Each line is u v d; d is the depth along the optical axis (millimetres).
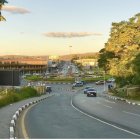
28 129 19516
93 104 44812
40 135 17094
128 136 16609
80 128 19953
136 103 44719
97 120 24625
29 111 32719
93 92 69125
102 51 75750
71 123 22656
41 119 25359
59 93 90000
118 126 20859
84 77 181625
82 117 26969
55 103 46844
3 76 63781
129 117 26953
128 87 67312
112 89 84938
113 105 42750
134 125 21406
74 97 66875
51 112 31859
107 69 70062
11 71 63844
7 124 20625
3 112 28922
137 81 57344
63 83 142750
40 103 46500
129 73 59719
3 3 30859
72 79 159750
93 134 17391
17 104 40344
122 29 63906
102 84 135750
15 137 15961
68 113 30750
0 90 52594
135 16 63875
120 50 63844
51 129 19547
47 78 166375
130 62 58500
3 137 15562
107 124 21984
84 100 55312
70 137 16328
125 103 47062
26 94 61094
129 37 62062
